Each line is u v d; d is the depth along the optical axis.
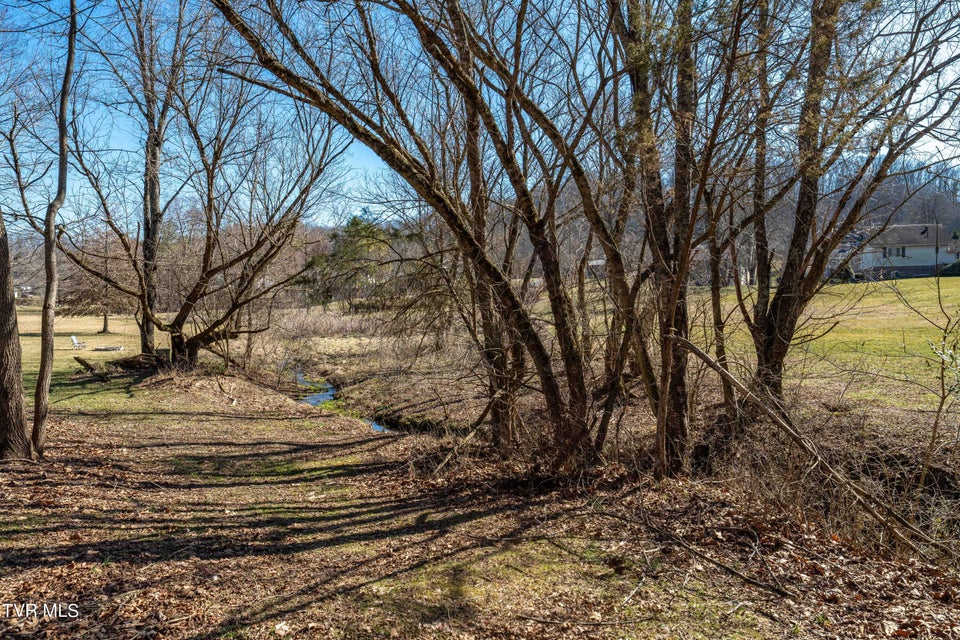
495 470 9.13
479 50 7.55
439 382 11.34
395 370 12.66
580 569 5.67
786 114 7.39
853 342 15.27
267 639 4.30
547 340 10.03
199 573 5.30
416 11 7.09
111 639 4.12
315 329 23.44
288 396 16.94
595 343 10.66
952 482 8.03
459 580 5.42
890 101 7.77
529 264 10.16
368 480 8.99
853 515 7.36
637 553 6.01
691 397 9.69
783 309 9.98
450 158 10.80
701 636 4.47
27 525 5.92
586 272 12.02
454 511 7.46
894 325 17.00
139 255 19.22
